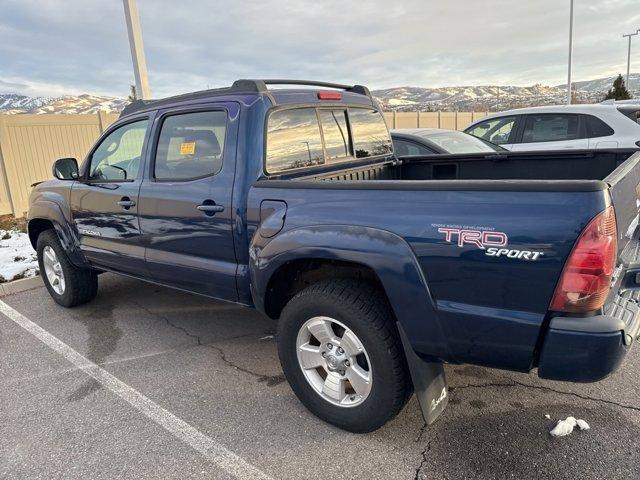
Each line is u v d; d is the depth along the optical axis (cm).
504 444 268
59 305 512
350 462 259
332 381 281
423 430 283
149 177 372
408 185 236
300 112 346
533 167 411
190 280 356
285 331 290
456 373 344
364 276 279
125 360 385
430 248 228
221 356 386
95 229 426
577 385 323
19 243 762
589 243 195
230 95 324
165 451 275
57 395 337
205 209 325
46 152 1053
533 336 212
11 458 274
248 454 269
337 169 381
